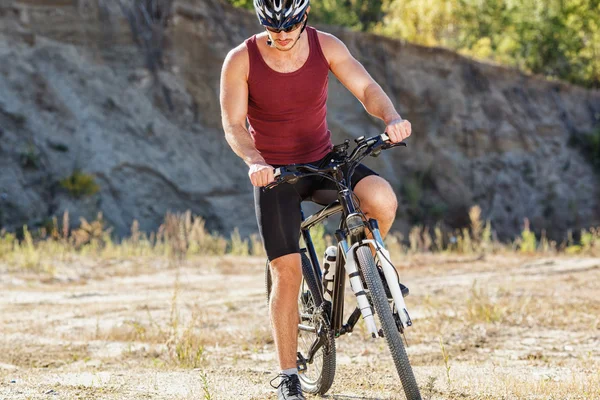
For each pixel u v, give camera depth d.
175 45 34.56
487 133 45.00
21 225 26.62
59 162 29.00
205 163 33.38
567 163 47.78
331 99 40.19
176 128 33.41
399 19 51.62
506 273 15.20
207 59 35.25
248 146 4.68
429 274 15.59
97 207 28.78
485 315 9.09
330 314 5.01
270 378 6.10
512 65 51.81
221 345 8.03
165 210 31.19
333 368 5.26
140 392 5.50
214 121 34.84
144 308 11.27
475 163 43.97
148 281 15.77
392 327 4.23
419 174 42.50
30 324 9.82
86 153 29.88
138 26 33.94
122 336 8.66
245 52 4.80
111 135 31.09
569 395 5.29
